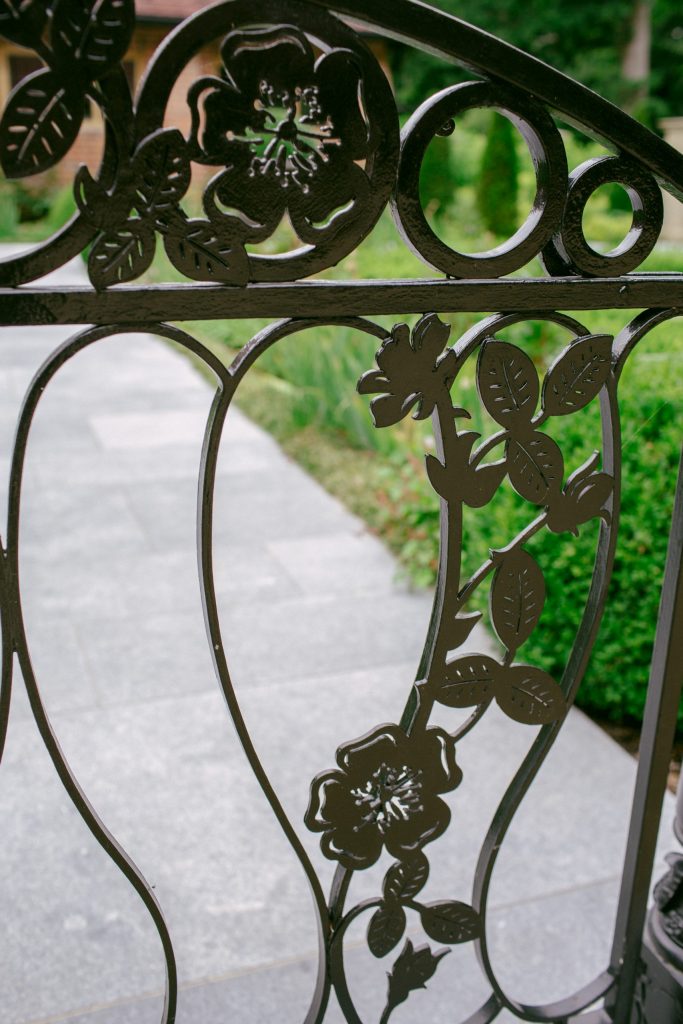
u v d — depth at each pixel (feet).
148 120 2.19
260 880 6.31
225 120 2.25
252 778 7.46
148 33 34.22
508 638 3.30
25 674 2.68
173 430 18.15
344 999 3.60
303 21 2.30
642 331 3.15
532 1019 4.00
